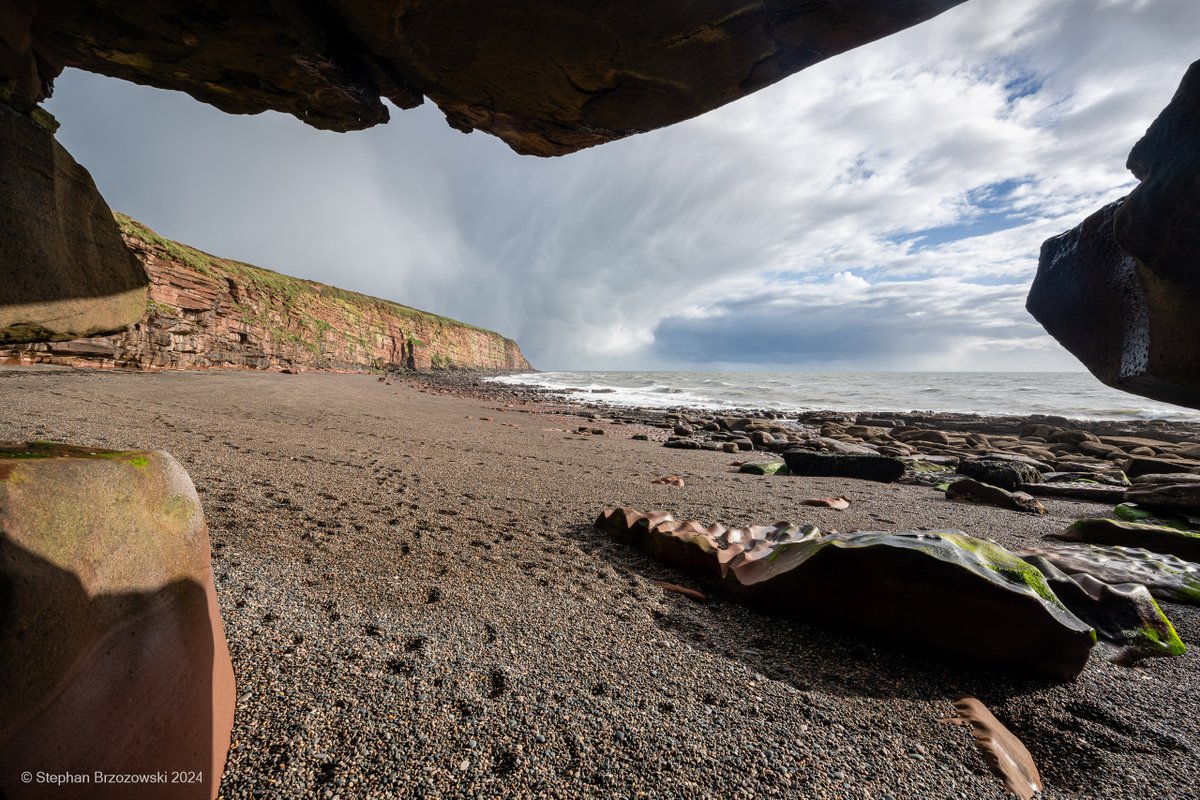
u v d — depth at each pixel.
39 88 3.72
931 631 2.41
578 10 3.25
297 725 1.66
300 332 35.09
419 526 3.89
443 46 3.70
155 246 22.55
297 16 3.55
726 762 1.68
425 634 2.34
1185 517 5.48
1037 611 2.24
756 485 7.09
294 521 3.64
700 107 4.23
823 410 24.12
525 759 1.63
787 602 2.79
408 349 55.94
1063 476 8.55
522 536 3.93
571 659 2.26
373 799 1.42
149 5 3.45
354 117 4.82
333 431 8.46
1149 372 3.11
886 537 2.69
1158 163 2.44
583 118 4.49
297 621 2.30
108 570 1.21
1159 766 1.81
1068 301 3.95
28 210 2.79
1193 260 2.43
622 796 1.51
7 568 0.95
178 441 5.84
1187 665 2.51
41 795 0.93
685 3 3.13
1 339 2.78
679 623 2.71
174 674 1.33
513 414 17.28
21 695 0.94
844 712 2.01
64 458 1.26
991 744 1.82
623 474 7.27
